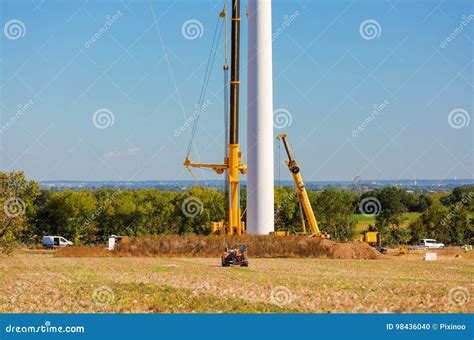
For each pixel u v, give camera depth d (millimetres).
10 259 69938
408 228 112250
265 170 76875
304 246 75938
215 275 49094
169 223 110812
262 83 76812
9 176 65875
